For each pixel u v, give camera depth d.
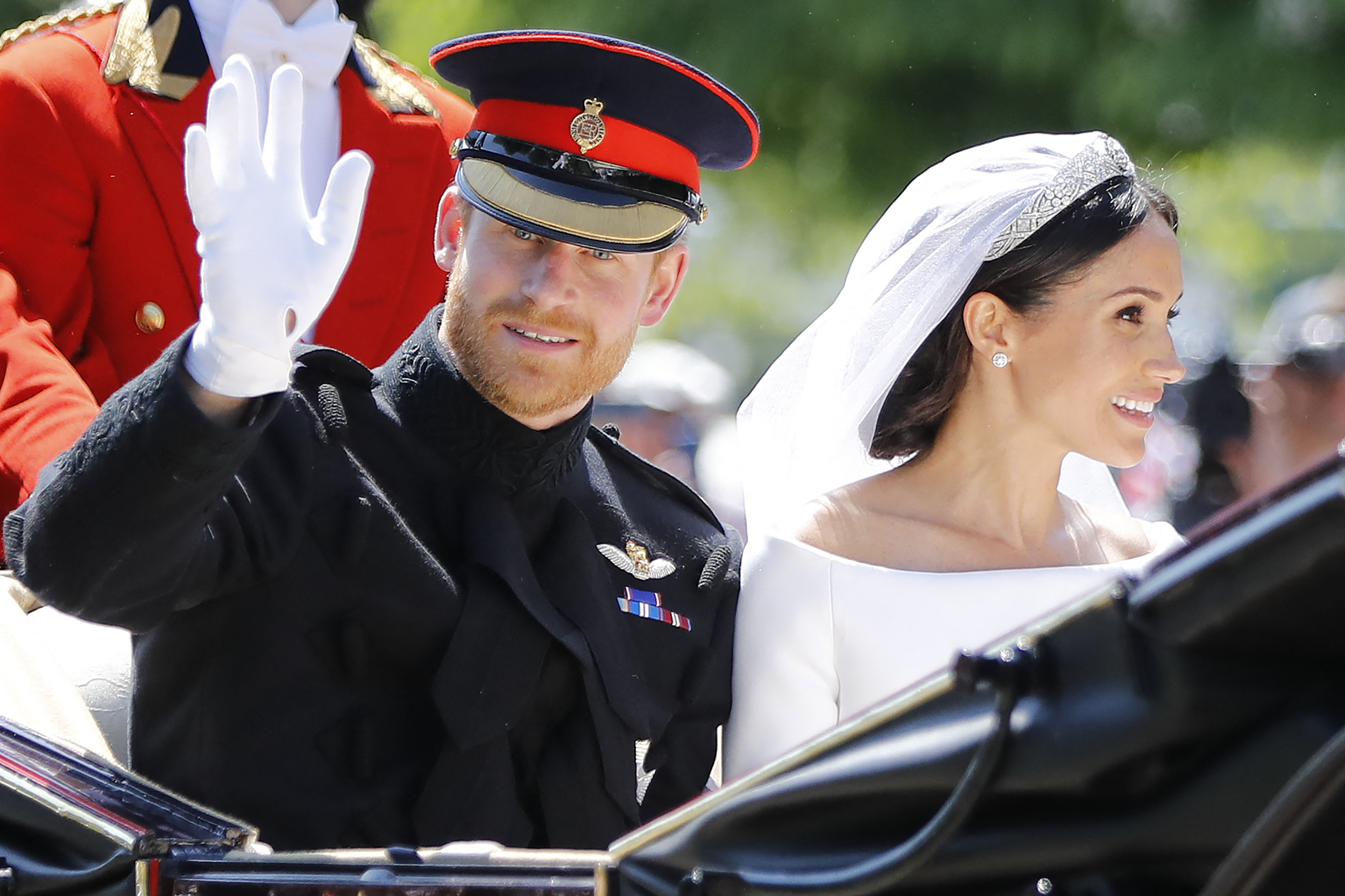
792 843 5.71
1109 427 9.66
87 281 10.83
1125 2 26.48
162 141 10.88
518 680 8.38
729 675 9.56
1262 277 41.16
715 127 9.17
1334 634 4.76
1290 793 4.42
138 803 6.86
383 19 28.22
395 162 11.57
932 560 9.84
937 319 9.74
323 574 8.31
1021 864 5.21
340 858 6.47
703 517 9.91
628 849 6.09
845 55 27.23
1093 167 9.56
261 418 6.84
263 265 6.69
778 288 65.44
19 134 10.55
